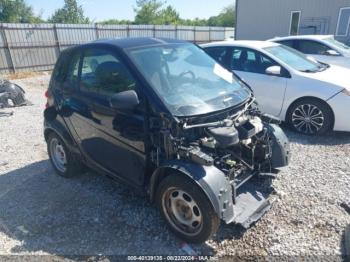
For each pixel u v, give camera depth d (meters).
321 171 3.98
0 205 3.54
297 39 8.92
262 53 5.72
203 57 3.67
